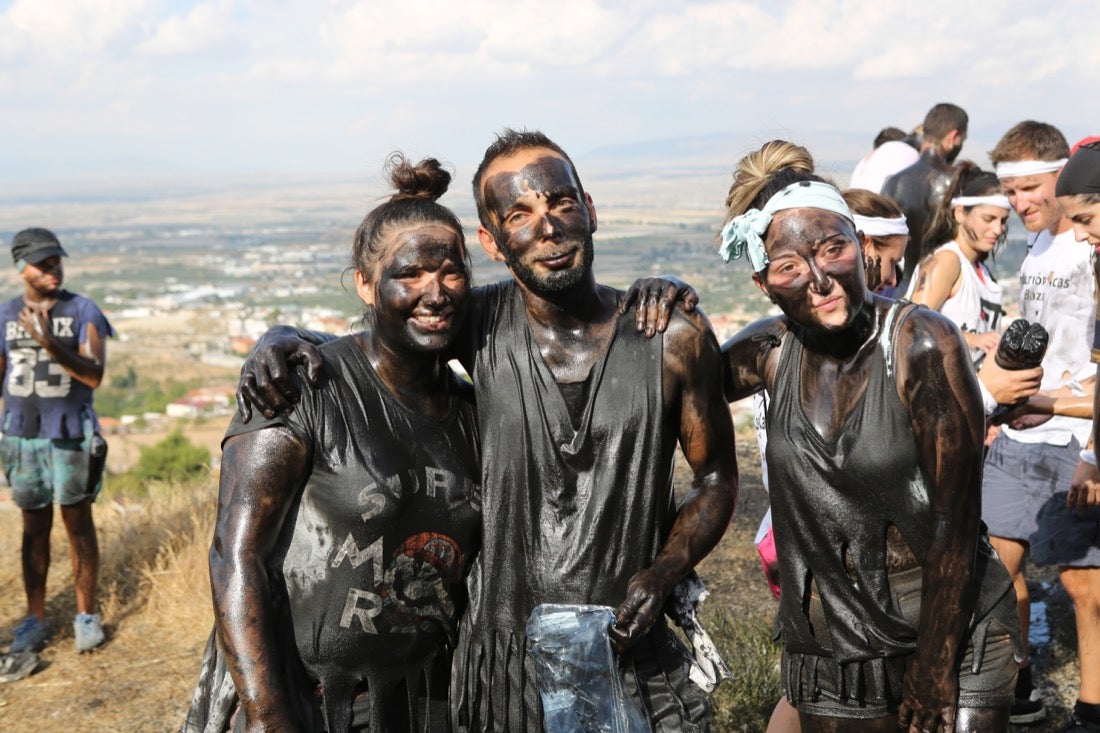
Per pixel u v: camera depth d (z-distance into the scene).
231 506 2.49
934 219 4.59
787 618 2.89
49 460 5.28
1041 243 4.46
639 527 2.71
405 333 2.58
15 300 5.35
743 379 2.94
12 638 5.50
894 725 2.79
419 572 2.66
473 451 2.80
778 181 2.64
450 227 2.62
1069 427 4.05
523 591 2.72
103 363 5.39
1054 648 4.69
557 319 2.72
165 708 4.75
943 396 2.53
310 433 2.57
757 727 4.05
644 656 2.77
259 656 2.41
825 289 2.52
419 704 2.74
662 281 2.78
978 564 2.75
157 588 5.82
